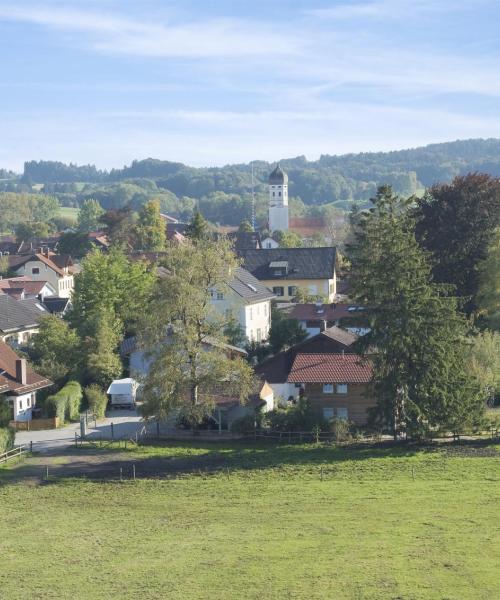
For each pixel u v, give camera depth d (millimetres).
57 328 86500
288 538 43062
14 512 49094
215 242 76938
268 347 99938
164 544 42500
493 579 36688
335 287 146875
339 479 56188
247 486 54688
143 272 102250
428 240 107125
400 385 67000
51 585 36844
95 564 39531
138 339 72188
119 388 82250
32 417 77688
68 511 49188
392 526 44938
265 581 36875
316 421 69625
